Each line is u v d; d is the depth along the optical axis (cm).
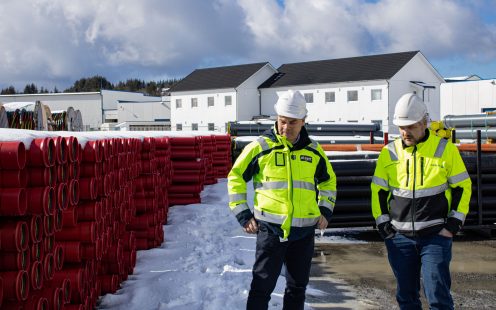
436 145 379
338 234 816
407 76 4500
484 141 1608
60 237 386
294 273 388
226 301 477
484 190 780
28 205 299
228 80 5262
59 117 2745
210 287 518
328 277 599
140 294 490
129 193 571
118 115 6650
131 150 578
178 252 659
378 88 4459
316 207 384
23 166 288
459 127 1681
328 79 4756
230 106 5172
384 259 675
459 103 3869
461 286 562
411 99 380
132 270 569
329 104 4728
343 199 782
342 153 959
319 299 521
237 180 382
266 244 372
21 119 2100
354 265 648
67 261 386
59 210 341
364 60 4809
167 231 778
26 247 294
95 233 396
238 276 560
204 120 5375
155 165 684
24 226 295
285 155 374
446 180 379
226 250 681
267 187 375
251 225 375
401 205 381
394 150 392
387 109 4416
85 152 395
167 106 6494
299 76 5041
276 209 371
